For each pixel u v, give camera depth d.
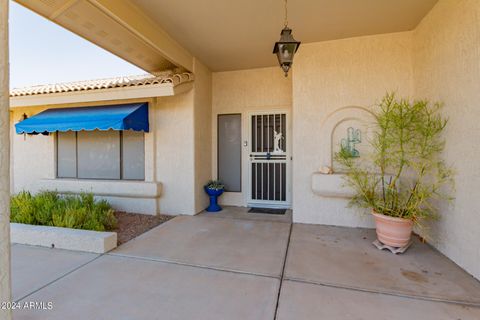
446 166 4.77
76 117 7.53
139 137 8.36
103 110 7.89
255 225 6.88
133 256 4.85
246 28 6.17
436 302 3.35
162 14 5.54
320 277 4.02
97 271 4.23
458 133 4.41
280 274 4.13
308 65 6.93
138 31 5.43
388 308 3.22
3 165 2.08
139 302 3.36
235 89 9.11
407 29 6.16
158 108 8.16
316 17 5.65
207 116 8.90
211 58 8.02
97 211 6.65
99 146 8.72
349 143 6.69
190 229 6.54
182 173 7.98
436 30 5.12
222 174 9.35
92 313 3.13
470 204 4.10
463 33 4.26
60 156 9.07
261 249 5.20
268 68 8.78
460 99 4.36
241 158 9.13
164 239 5.80
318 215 6.97
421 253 4.95
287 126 8.59
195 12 5.48
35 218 6.10
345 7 5.27
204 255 4.90
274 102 8.73
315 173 6.72
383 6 5.22
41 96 7.93
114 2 4.79
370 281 3.89
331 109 6.77
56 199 7.37
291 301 3.37
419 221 5.55
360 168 6.57
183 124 7.94
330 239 5.77
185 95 7.91
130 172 8.45
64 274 4.12
